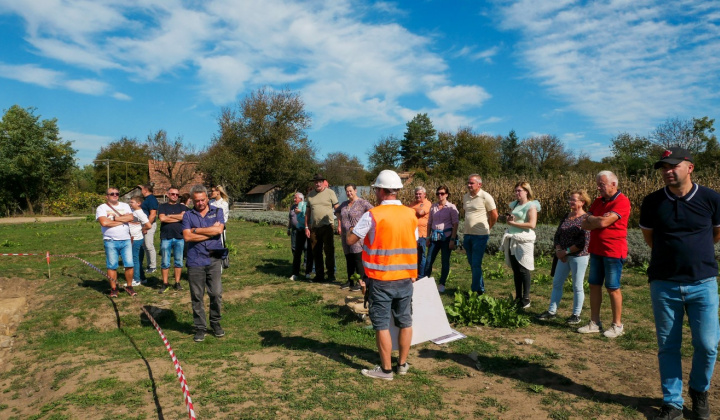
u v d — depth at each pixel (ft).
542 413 12.13
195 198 19.34
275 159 180.75
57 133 140.56
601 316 20.95
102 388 14.75
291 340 18.85
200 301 19.63
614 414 12.00
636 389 13.50
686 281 11.46
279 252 44.86
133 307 25.63
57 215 136.67
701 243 11.37
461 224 53.98
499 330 19.40
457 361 16.02
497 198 70.79
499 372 14.98
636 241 38.58
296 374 14.97
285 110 179.63
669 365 11.76
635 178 54.70
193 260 19.45
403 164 251.60
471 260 24.09
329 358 16.51
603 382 14.03
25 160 128.57
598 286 18.42
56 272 36.96
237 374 15.24
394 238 14.06
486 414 12.13
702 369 11.55
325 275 32.60
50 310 25.81
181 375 13.20
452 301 24.09
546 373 14.82
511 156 243.19
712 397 12.84
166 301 26.55
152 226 33.27
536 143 241.14
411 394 13.28
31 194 136.67
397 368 14.90
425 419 11.84
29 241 56.44
